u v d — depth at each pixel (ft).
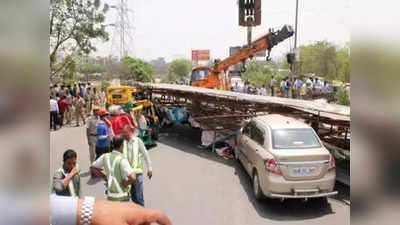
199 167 27.37
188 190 21.81
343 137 24.50
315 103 25.43
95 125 24.12
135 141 16.06
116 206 2.20
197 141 38.42
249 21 36.86
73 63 62.95
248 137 23.94
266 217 17.69
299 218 17.52
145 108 36.81
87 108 58.34
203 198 20.39
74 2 53.88
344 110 21.95
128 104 35.99
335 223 16.83
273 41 40.60
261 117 23.97
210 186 22.59
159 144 36.83
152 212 2.23
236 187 22.38
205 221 17.10
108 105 39.17
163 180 23.94
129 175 13.39
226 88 48.67
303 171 17.76
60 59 60.44
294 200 20.08
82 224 2.04
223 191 21.63
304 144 19.13
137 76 119.85
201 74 56.18
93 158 24.52
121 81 99.81
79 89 58.39
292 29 39.70
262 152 19.26
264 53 47.16
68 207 2.12
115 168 13.55
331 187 18.04
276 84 84.53
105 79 122.83
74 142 37.14
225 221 17.11
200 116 36.45
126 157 15.64
